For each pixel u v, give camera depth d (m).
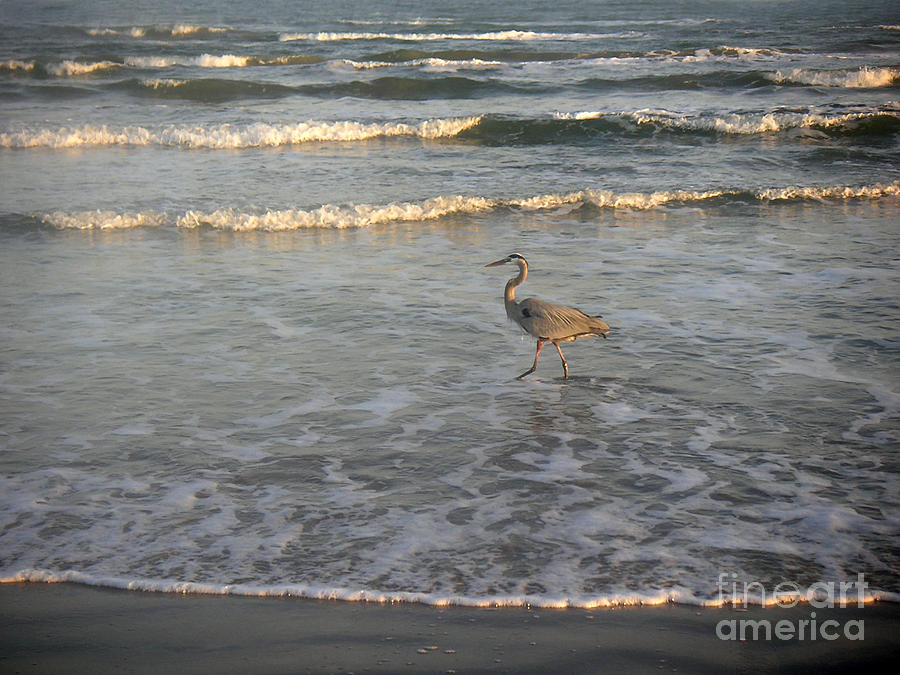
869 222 16.20
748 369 9.54
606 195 17.55
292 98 30.17
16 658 4.90
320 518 6.50
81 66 35.34
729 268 13.38
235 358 9.92
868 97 28.73
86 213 16.06
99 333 10.71
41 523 6.42
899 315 11.21
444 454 7.59
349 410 8.55
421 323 11.12
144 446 7.74
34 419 8.29
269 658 4.89
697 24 55.28
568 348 10.25
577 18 62.34
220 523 6.43
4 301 11.91
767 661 4.86
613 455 7.55
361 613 5.34
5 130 23.34
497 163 21.11
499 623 5.22
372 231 15.80
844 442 7.77
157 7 70.81
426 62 36.25
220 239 15.25
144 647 5.00
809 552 6.00
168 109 28.02
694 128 23.88
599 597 5.48
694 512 6.55
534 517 6.50
